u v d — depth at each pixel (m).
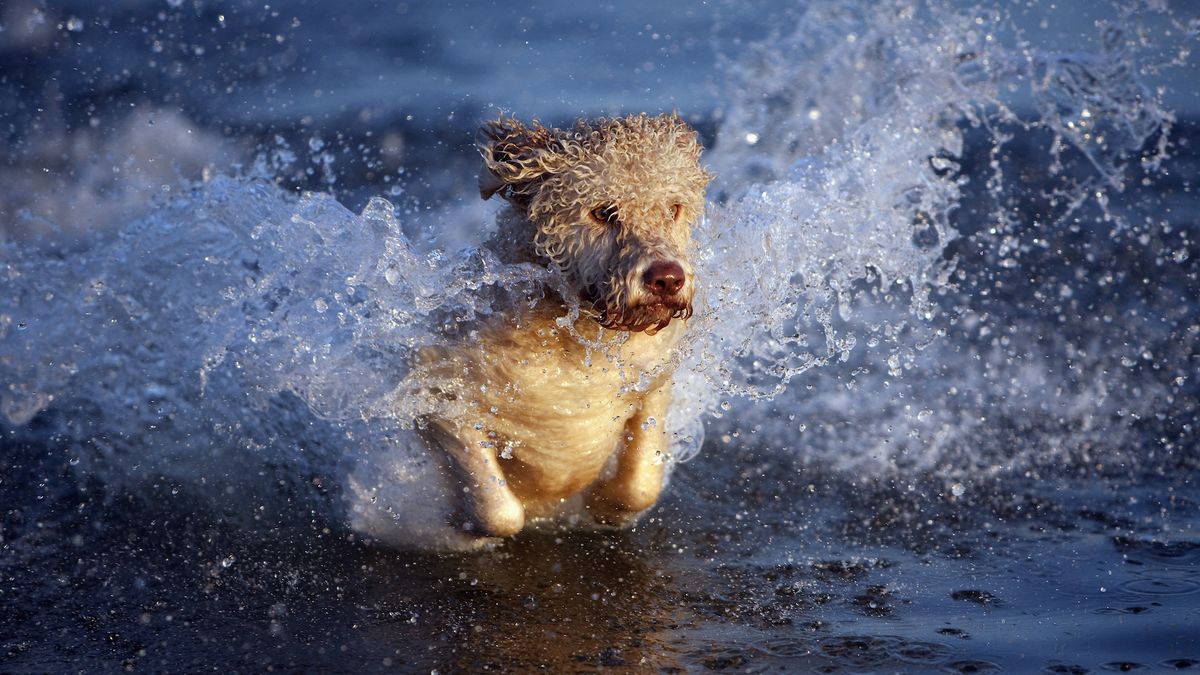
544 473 12.77
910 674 9.96
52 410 15.79
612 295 11.02
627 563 12.71
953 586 11.84
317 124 30.23
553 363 11.72
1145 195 24.48
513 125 12.09
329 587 12.11
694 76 34.09
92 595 11.80
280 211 15.34
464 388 12.15
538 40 40.22
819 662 10.24
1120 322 19.44
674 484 14.88
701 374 14.34
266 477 14.70
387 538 13.26
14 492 14.17
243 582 12.19
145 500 14.08
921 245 22.53
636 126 11.59
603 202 11.11
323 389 13.10
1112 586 11.70
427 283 12.17
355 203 24.31
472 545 13.13
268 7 44.16
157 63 35.59
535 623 11.21
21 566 12.41
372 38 41.41
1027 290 20.75
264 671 10.27
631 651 10.57
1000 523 13.49
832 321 19.66
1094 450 15.45
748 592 11.84
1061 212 23.91
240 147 28.11
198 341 15.41
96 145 27.52
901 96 18.62
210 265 15.66
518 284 11.59
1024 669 9.98
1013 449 15.58
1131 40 21.91
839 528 13.52
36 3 39.22
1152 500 13.96
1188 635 10.52
